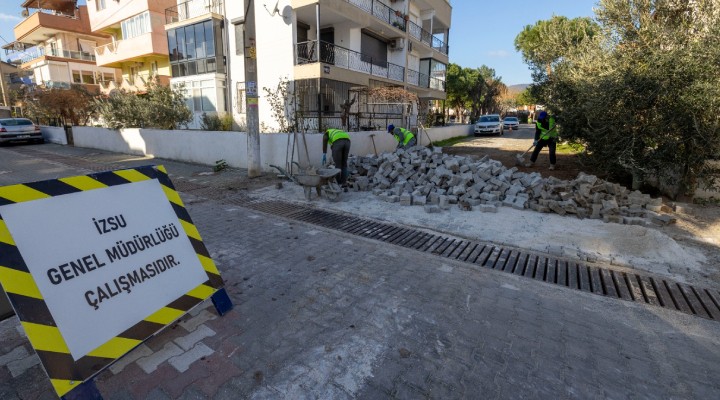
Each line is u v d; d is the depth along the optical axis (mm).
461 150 14672
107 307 2344
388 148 13555
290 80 15930
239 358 2586
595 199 6023
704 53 5836
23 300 1997
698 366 2576
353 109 18109
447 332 2914
